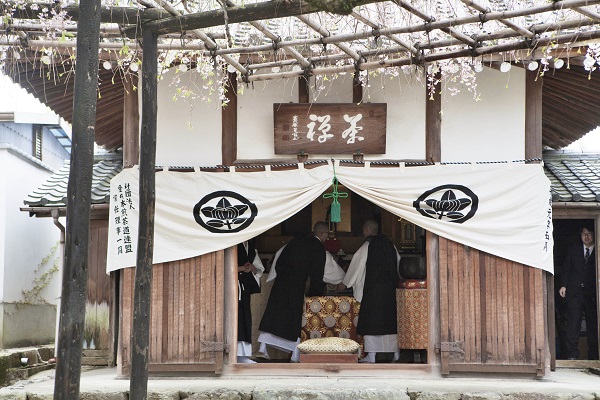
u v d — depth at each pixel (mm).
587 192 11789
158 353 10273
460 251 10344
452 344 10188
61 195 12273
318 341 10523
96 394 9305
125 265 10422
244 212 10422
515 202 10328
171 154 10633
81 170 6418
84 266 6410
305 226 13430
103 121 12992
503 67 9352
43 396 9539
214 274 10398
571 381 10180
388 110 10570
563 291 12680
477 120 10523
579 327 12555
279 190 10414
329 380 9961
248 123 10648
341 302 11602
